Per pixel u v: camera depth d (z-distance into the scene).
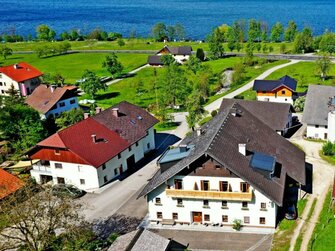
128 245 48.47
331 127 85.44
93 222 63.88
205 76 138.38
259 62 169.12
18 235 56.16
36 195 59.03
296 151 71.44
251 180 56.34
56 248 52.16
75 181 74.62
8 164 87.31
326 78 139.38
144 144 87.38
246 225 59.56
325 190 67.69
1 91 147.62
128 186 74.12
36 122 93.94
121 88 149.38
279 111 91.62
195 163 57.75
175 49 192.62
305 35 191.62
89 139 76.31
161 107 112.50
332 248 53.06
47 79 158.50
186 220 61.44
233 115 68.81
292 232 57.38
